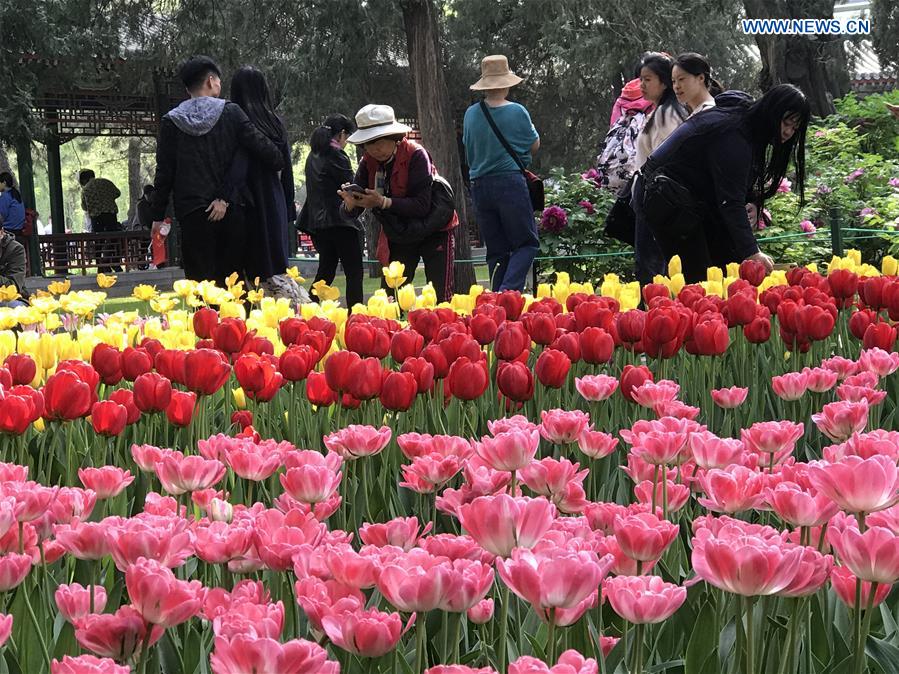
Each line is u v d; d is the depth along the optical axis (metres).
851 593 1.43
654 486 1.88
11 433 2.27
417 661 1.29
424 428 2.93
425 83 16.09
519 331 2.94
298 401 3.09
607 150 8.48
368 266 21.00
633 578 1.30
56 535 1.56
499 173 8.49
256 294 5.51
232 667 1.04
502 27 24.00
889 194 12.29
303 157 42.19
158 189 7.66
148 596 1.21
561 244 10.49
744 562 1.22
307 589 1.30
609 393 2.53
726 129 5.94
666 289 4.28
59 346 3.46
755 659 1.45
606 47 19.34
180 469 1.77
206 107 7.51
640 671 1.30
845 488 1.44
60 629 1.74
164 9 19.55
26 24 18.36
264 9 17.59
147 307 14.77
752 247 5.98
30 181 23.59
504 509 1.32
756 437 2.05
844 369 2.99
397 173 7.93
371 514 2.32
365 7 17.36
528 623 1.70
